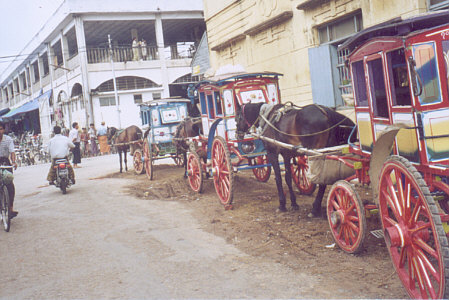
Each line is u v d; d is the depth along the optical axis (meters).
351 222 5.15
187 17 30.70
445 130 3.84
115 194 11.05
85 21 29.06
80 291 4.84
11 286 5.20
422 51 3.87
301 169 8.84
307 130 6.48
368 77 4.83
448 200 4.51
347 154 5.71
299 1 11.06
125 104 30.03
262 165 8.47
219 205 8.69
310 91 11.14
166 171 14.53
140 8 29.23
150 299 4.48
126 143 15.02
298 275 4.76
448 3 7.45
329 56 10.18
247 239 6.21
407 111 4.09
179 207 8.88
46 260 6.09
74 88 32.81
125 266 5.54
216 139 8.46
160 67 30.80
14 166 8.73
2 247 7.02
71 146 12.27
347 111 9.59
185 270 5.21
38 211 9.74
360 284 4.38
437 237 3.42
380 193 4.28
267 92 8.75
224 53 15.48
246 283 4.67
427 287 3.73
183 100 13.58
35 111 44.62
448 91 3.82
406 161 3.80
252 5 13.16
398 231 3.90
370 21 8.80
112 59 28.92
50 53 36.16
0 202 8.49
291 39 11.61
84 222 8.20
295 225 6.67
